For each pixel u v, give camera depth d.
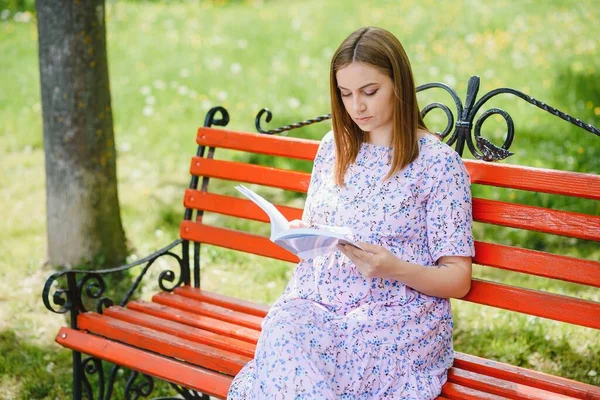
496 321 3.71
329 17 9.48
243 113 6.95
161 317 2.92
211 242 3.17
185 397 3.19
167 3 10.91
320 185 2.64
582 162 5.27
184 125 6.79
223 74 7.93
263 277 4.32
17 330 3.83
